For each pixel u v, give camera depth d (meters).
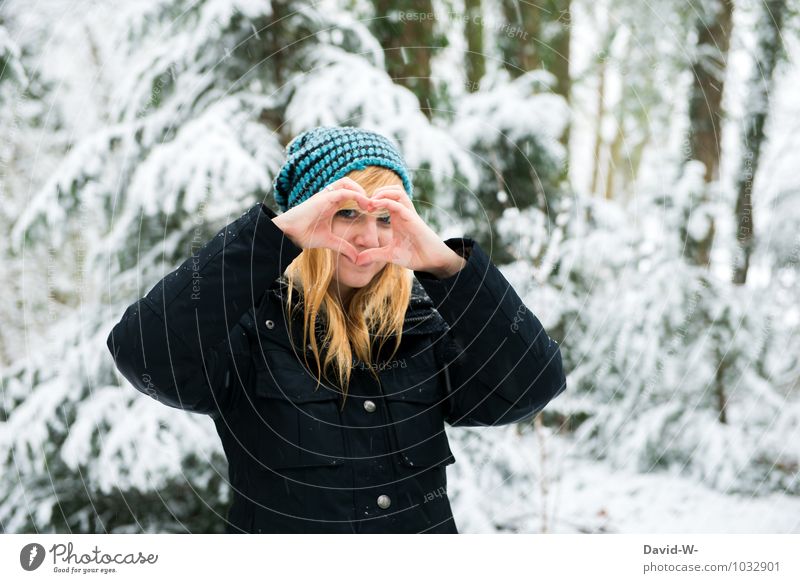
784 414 2.86
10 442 2.30
